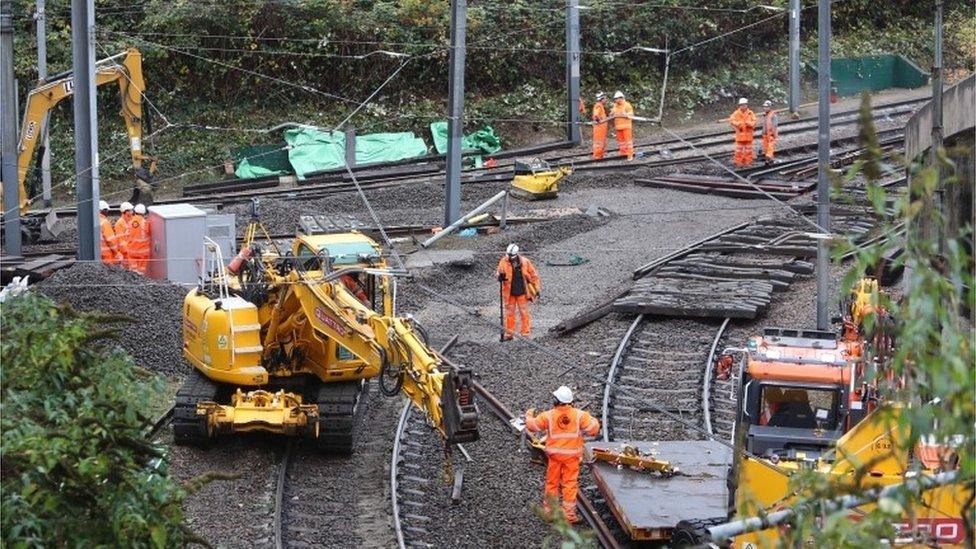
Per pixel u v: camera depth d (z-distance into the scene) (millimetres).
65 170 44469
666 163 41719
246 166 44375
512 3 53781
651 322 25875
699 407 21031
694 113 52688
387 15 50375
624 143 42531
